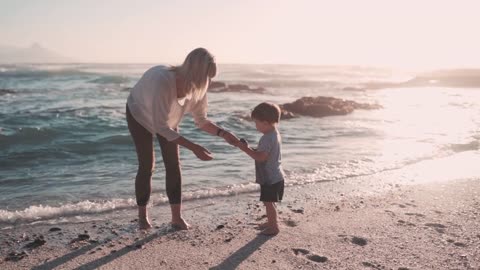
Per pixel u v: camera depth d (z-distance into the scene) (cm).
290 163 673
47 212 427
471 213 418
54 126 1041
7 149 796
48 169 648
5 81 3756
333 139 938
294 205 455
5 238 360
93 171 632
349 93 2709
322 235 359
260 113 353
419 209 434
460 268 291
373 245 335
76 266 302
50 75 5091
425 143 860
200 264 303
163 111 342
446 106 1775
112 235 367
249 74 7050
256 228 382
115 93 2348
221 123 1181
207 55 338
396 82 4256
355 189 525
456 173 606
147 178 379
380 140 916
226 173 607
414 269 290
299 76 6312
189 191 508
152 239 356
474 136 952
